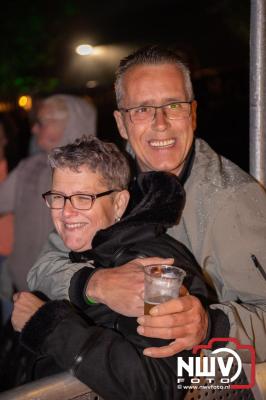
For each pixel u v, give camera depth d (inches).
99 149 72.2
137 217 68.4
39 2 370.6
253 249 72.6
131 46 335.0
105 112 329.4
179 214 70.9
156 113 79.2
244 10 213.0
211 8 297.6
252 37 84.6
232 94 287.0
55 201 73.0
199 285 67.9
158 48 81.0
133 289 63.4
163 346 61.8
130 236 68.2
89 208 71.2
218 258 74.6
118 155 74.0
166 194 69.9
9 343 76.6
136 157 85.7
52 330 64.2
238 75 282.8
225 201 73.8
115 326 66.6
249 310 69.9
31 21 370.6
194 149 82.5
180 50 304.3
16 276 139.5
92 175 71.2
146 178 72.8
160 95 78.8
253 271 72.7
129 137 83.0
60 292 71.2
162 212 69.0
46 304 66.7
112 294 64.5
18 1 369.7
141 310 63.1
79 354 61.6
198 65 296.8
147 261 65.6
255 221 73.4
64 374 60.7
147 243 68.9
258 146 85.9
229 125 289.4
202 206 75.7
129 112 81.2
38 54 375.9
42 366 70.1
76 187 70.9
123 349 62.0
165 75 79.0
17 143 161.3
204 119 293.7
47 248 83.9
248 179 76.7
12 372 73.9
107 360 61.2
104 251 69.1
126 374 60.6
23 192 138.3
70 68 367.9
